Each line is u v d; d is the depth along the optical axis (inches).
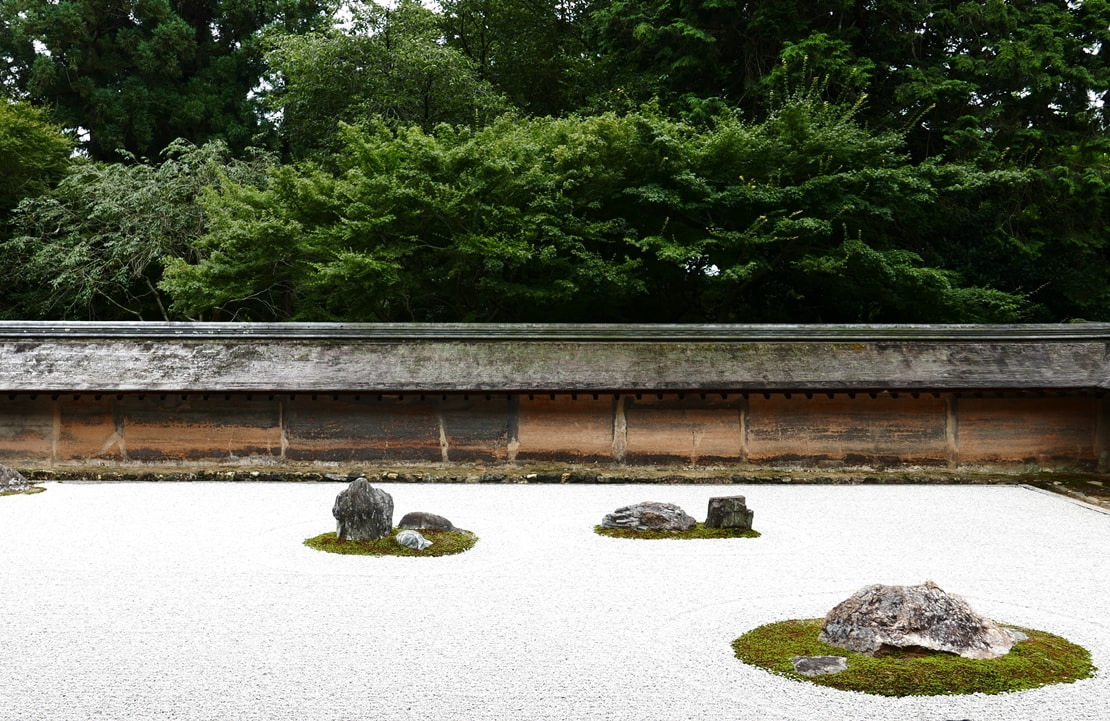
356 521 362.0
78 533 377.7
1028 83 880.9
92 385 555.2
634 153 765.9
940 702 196.4
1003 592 293.1
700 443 577.6
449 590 290.2
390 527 371.2
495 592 287.9
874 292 806.5
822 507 461.4
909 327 607.8
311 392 556.4
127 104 1215.6
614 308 835.4
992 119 910.4
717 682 208.1
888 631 225.0
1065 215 922.1
